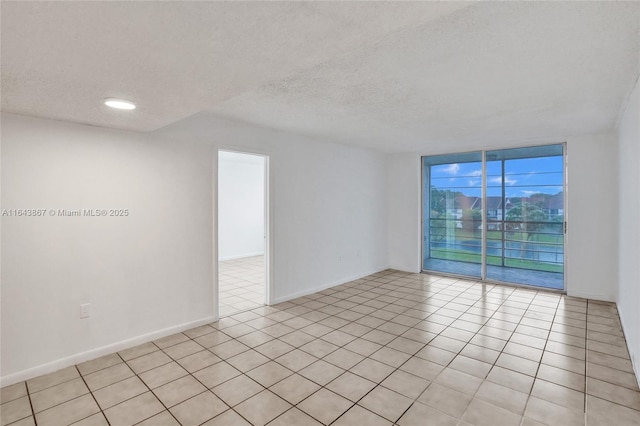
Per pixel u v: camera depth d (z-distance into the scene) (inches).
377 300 179.6
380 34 56.5
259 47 60.3
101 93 82.2
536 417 81.8
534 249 230.8
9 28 51.6
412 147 224.4
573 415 82.4
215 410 85.1
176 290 135.0
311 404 87.4
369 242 239.6
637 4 61.5
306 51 62.3
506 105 125.6
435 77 97.9
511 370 104.3
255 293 195.3
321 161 199.0
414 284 213.9
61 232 107.2
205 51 61.5
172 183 132.8
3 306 97.2
